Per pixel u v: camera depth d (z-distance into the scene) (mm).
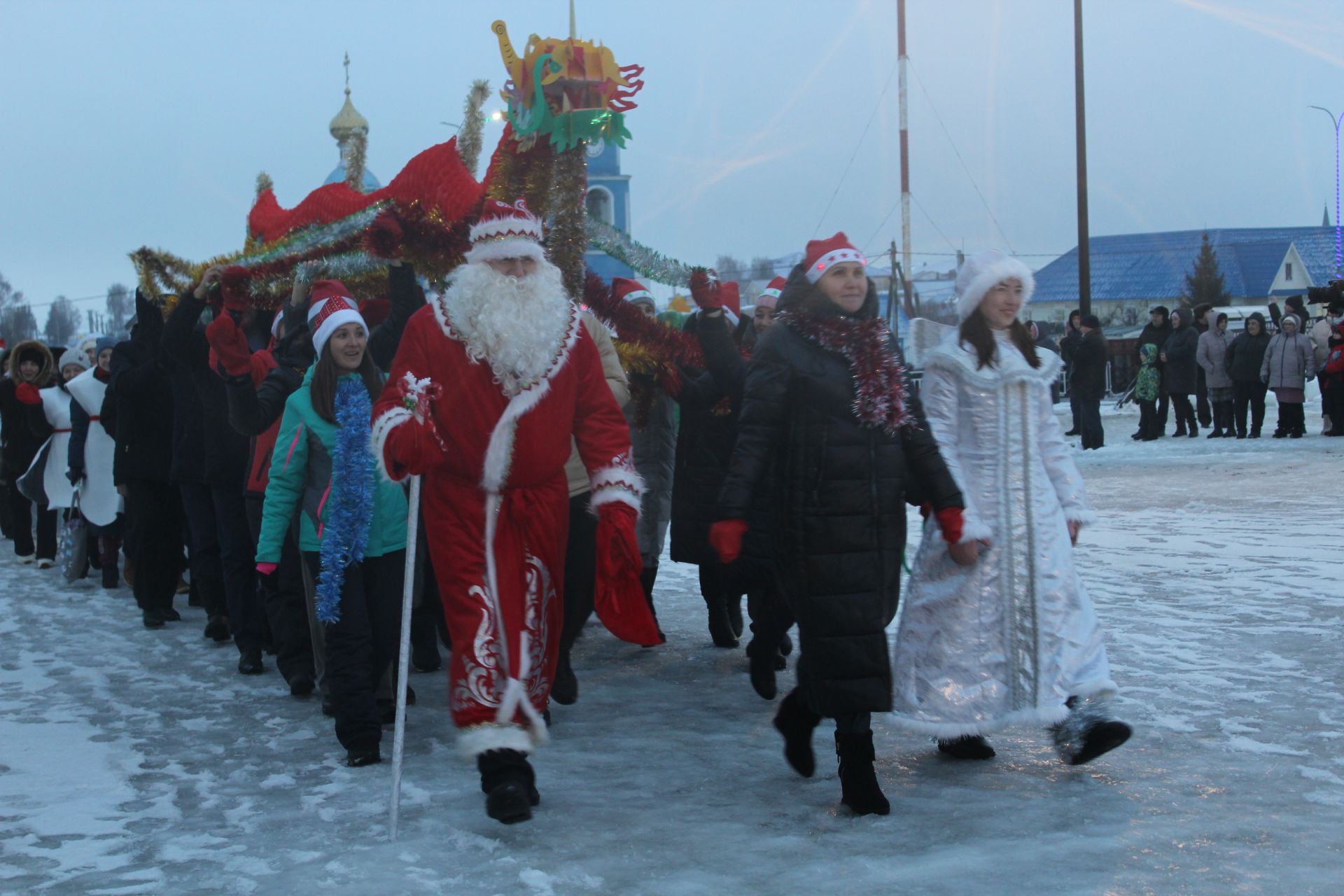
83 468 9898
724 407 6371
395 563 5141
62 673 6879
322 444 5227
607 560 4344
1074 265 74125
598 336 6156
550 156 6367
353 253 6930
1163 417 20125
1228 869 3523
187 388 7664
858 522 4121
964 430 4566
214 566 7750
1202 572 8430
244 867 3814
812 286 4340
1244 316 35719
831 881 3549
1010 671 4398
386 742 5297
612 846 3895
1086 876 3510
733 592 6977
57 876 3789
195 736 5484
